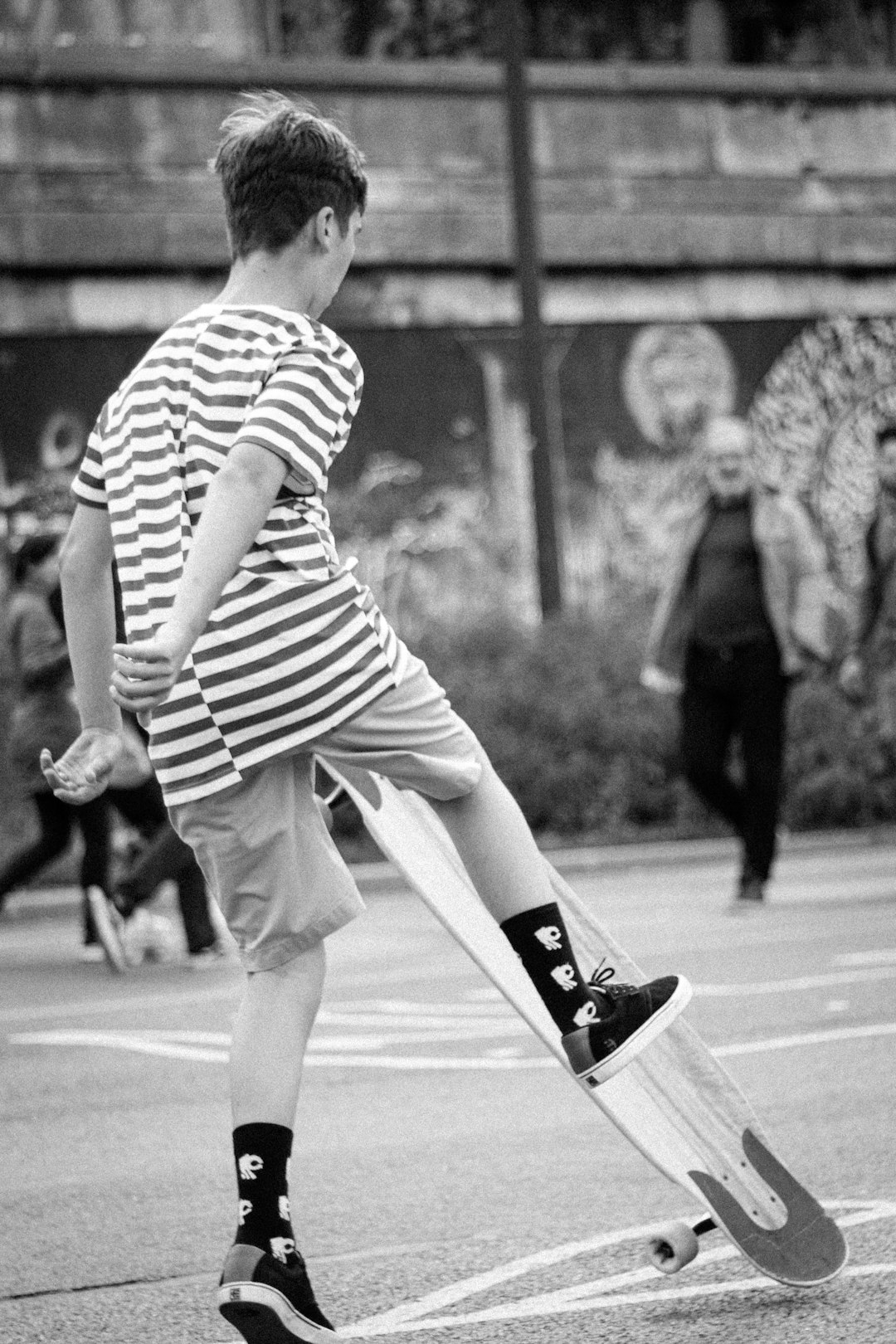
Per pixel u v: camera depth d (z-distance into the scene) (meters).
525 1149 7.79
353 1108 8.73
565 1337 5.27
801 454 31.69
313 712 4.65
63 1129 8.67
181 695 4.62
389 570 29.09
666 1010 5.00
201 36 29.14
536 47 31.84
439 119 29.52
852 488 31.94
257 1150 4.73
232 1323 4.67
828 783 22.05
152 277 28.14
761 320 31.52
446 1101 8.84
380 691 4.72
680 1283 5.74
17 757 15.50
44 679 15.37
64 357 27.77
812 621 15.45
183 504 4.66
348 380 4.69
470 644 22.77
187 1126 8.65
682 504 30.92
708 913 15.43
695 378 31.06
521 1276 5.95
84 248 27.66
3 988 13.63
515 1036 10.45
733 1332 5.21
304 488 4.64
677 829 21.77
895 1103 8.12
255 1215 4.70
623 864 20.27
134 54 28.03
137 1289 6.07
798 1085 8.57
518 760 21.67
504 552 29.77
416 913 16.91
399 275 29.41
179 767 4.68
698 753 15.48
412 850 4.96
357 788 4.95
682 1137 5.22
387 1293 5.83
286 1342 4.63
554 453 30.22
